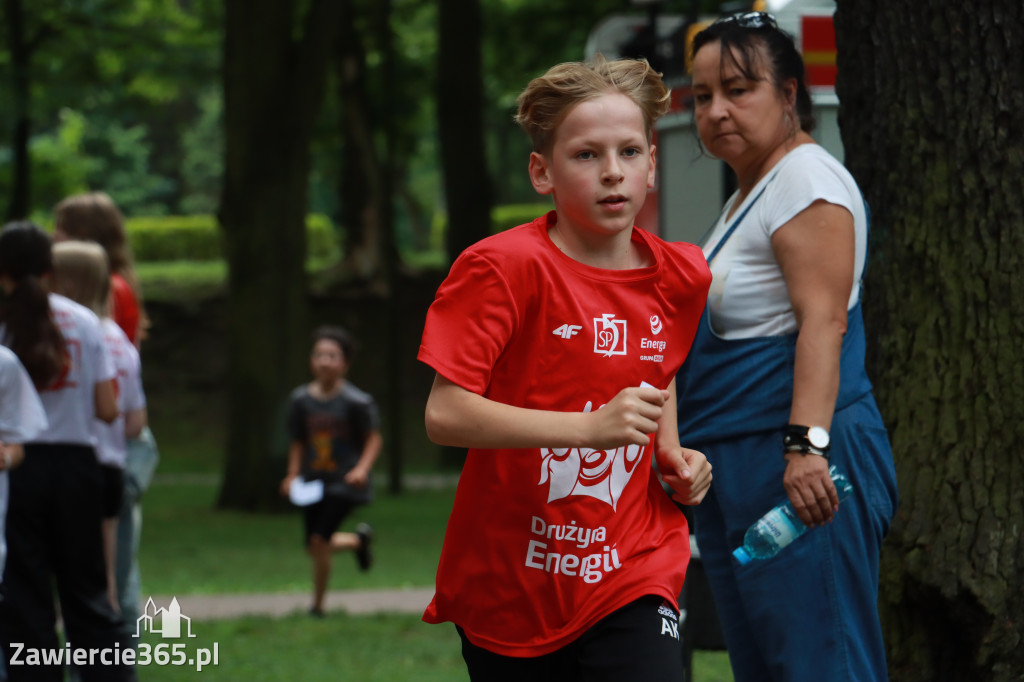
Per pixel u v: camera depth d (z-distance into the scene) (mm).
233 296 32344
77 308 9195
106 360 9227
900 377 7250
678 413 6547
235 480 32281
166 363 52688
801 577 6086
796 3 12461
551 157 5082
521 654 5227
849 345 6234
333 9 31953
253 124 31797
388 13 38250
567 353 5023
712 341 6387
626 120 4961
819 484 5816
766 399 6227
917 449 7148
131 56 40281
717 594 6684
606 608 5172
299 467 15641
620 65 5051
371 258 54281
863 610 6145
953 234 7078
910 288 7223
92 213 11039
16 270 8914
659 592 5191
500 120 66000
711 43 6535
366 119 41312
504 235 5039
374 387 51750
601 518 5176
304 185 32406
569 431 4730
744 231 6336
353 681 11148
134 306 11273
